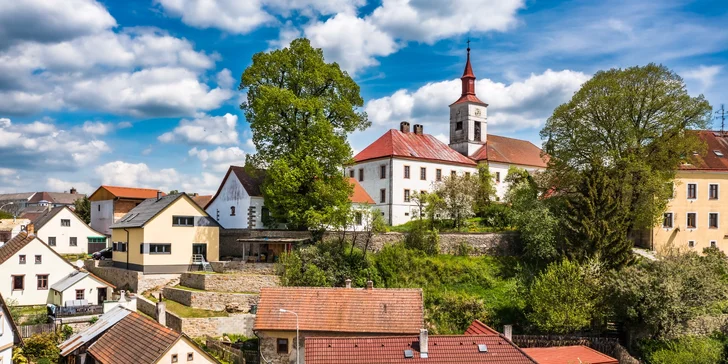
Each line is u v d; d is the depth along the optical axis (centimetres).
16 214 10688
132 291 5200
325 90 5800
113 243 5941
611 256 4525
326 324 3700
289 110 5528
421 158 7131
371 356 3097
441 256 5250
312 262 4919
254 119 5669
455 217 5956
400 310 3750
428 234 5306
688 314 4025
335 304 3825
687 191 5803
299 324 3706
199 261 5506
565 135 5581
